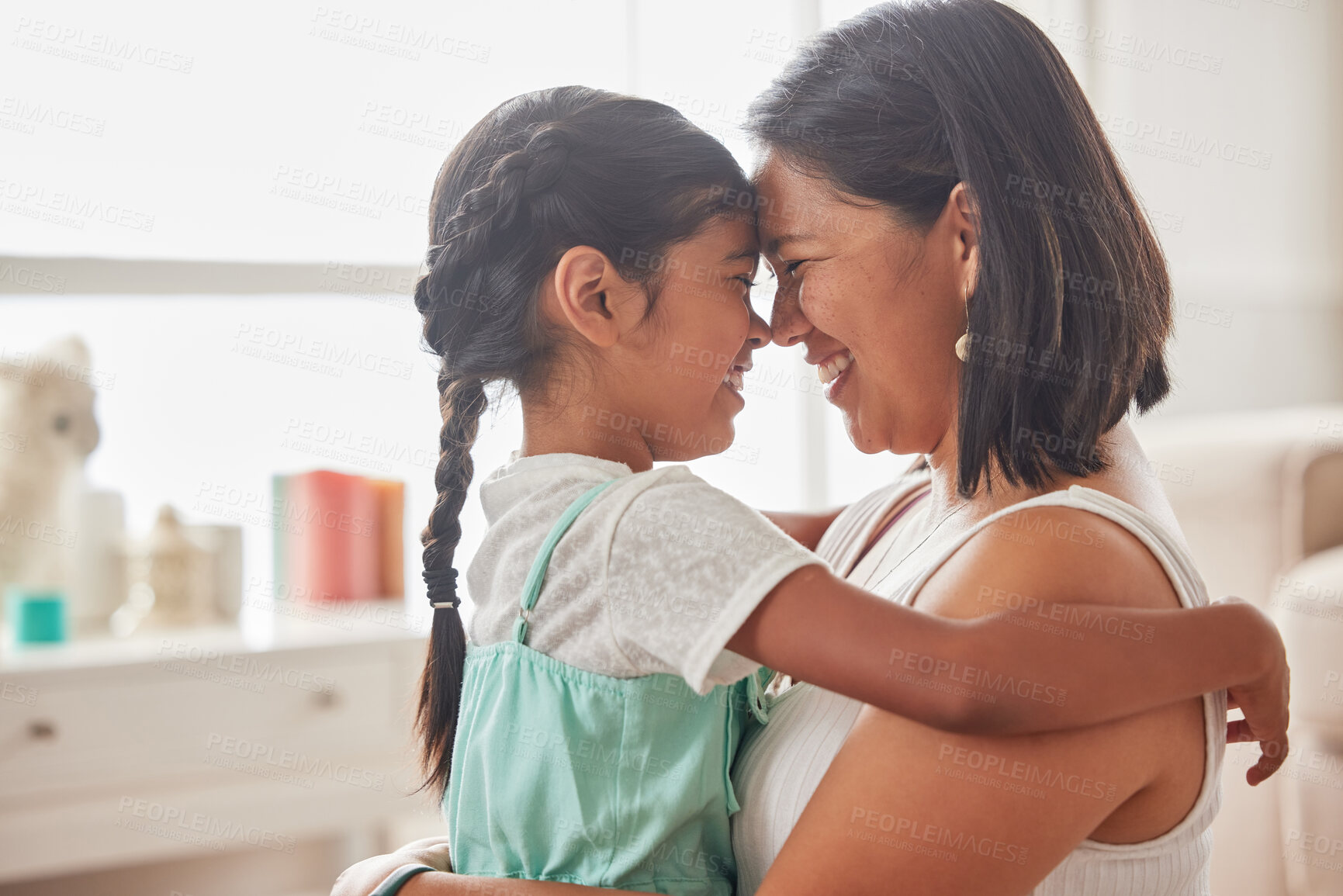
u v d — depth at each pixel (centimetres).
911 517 98
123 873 236
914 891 64
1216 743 71
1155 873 71
